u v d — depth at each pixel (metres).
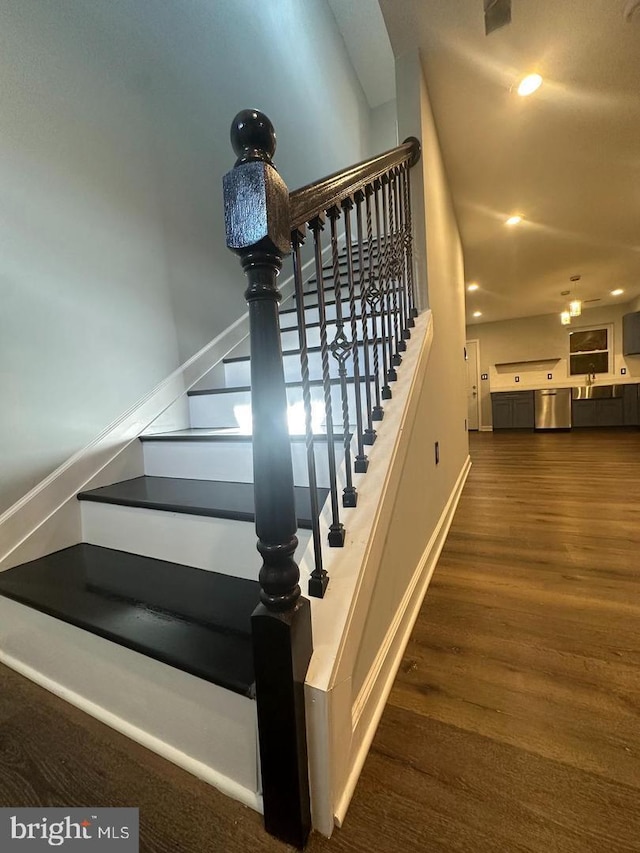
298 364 1.93
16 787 0.79
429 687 1.04
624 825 0.69
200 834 0.70
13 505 1.27
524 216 3.23
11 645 1.11
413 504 1.40
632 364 6.95
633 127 2.12
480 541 2.04
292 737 0.65
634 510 2.43
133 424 1.68
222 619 0.93
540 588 1.54
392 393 1.31
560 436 6.33
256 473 0.64
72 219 1.46
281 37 2.66
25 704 1.00
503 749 0.85
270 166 0.60
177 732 0.84
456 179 2.65
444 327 2.27
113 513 1.35
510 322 7.94
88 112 1.51
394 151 1.35
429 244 1.77
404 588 1.28
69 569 1.22
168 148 1.88
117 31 1.62
